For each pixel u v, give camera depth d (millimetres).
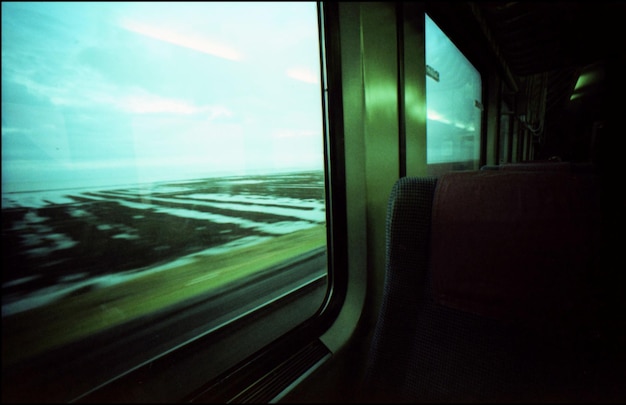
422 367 930
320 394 1320
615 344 743
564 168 1382
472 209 813
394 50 1812
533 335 810
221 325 1831
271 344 1413
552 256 714
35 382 1567
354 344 1552
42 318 2693
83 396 1179
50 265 5836
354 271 1684
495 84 4977
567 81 9023
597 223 687
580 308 696
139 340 2146
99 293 3438
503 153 6430
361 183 1600
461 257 824
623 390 769
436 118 3041
